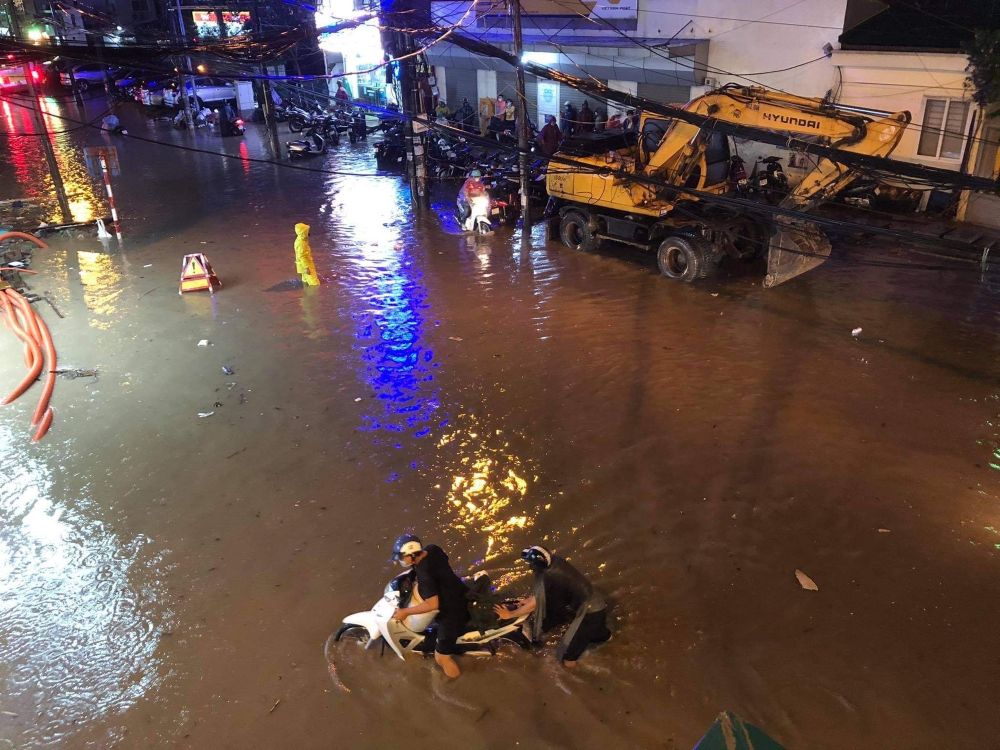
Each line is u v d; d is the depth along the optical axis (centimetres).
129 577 725
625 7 2058
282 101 3459
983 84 1371
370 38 2989
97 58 1217
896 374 1051
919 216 1680
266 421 993
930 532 745
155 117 3966
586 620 600
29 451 940
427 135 1998
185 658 631
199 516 809
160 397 1063
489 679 600
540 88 2491
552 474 858
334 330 1270
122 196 2291
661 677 595
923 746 531
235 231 1892
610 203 1492
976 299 1288
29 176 2594
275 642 643
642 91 2162
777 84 1842
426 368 1124
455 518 792
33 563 749
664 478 843
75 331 1298
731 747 358
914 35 1595
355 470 881
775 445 897
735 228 1415
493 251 1653
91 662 630
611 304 1335
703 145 1312
